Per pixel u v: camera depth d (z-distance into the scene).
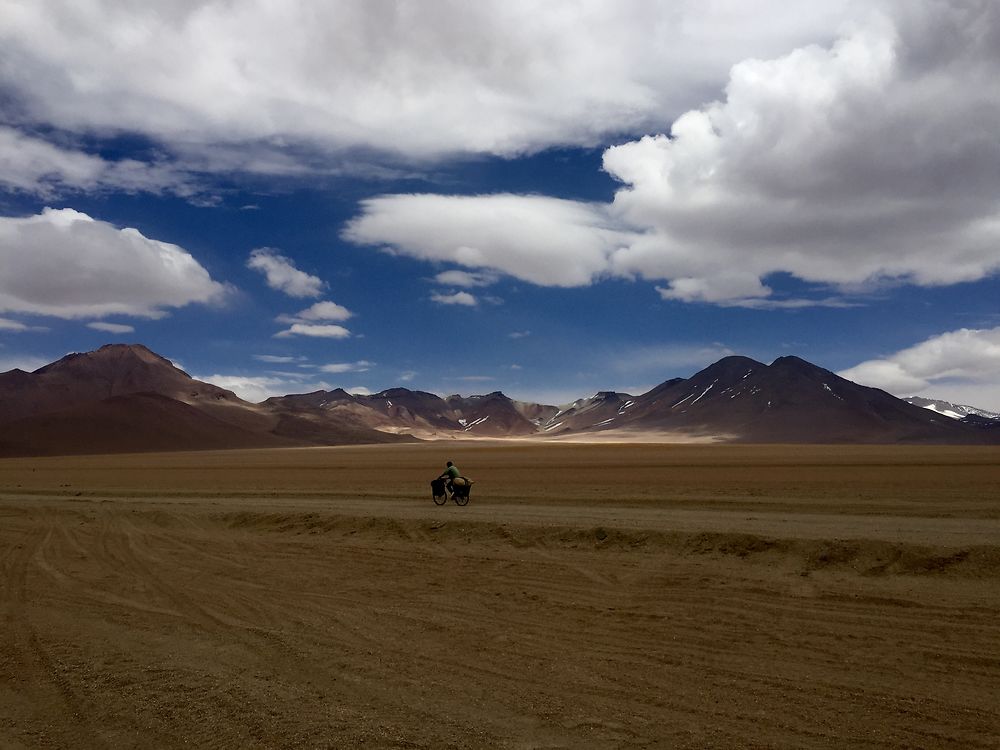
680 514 25.81
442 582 17.84
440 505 32.41
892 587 15.04
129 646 12.76
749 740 8.36
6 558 23.17
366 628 13.70
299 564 20.98
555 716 9.17
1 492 50.75
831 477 47.06
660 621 13.59
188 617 14.88
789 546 18.30
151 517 31.78
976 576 15.49
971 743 8.16
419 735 8.62
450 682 10.55
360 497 38.47
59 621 14.73
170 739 8.73
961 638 11.75
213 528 29.25
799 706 9.35
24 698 10.30
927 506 27.30
